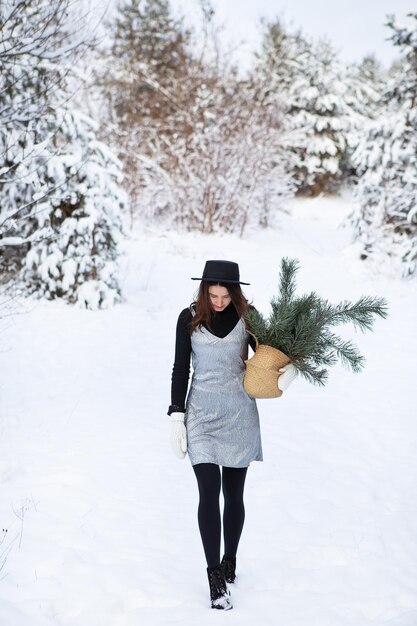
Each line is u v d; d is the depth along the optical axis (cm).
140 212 1612
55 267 856
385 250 1120
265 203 1666
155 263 1176
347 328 799
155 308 896
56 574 296
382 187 1159
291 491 404
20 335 740
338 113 2470
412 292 959
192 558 321
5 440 460
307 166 2403
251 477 422
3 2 575
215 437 292
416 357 695
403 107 1160
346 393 606
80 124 855
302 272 1115
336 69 2498
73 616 268
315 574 308
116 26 2100
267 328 287
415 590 296
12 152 813
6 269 915
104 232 883
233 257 1280
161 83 2048
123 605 277
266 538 343
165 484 407
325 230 1833
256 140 1594
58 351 700
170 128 1700
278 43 2369
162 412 545
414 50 1165
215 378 293
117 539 334
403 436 504
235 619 265
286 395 604
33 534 331
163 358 700
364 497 400
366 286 1005
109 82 1875
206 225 1524
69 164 828
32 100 662
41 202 815
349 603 282
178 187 1538
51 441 464
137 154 1662
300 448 478
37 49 599
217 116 1625
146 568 305
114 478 409
